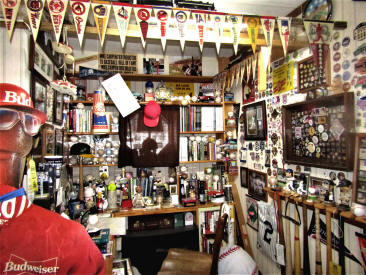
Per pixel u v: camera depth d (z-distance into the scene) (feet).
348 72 5.16
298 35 5.57
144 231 8.63
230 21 4.80
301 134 6.51
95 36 8.50
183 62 10.72
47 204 4.33
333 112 5.47
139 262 8.16
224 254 6.75
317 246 5.49
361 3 4.88
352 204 4.87
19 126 2.50
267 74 8.07
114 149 9.21
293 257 6.88
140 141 9.21
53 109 6.27
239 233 9.50
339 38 5.38
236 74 8.49
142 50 10.13
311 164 6.04
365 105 4.78
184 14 4.62
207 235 9.23
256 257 8.71
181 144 9.61
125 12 4.37
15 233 2.23
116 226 6.23
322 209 5.65
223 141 10.00
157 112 8.46
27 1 3.89
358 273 4.92
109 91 8.01
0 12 4.10
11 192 2.33
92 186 8.73
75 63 9.78
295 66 6.75
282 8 6.98
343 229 5.21
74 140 8.70
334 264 5.15
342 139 5.20
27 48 4.52
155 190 9.29
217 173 9.94
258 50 6.94
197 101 9.81
